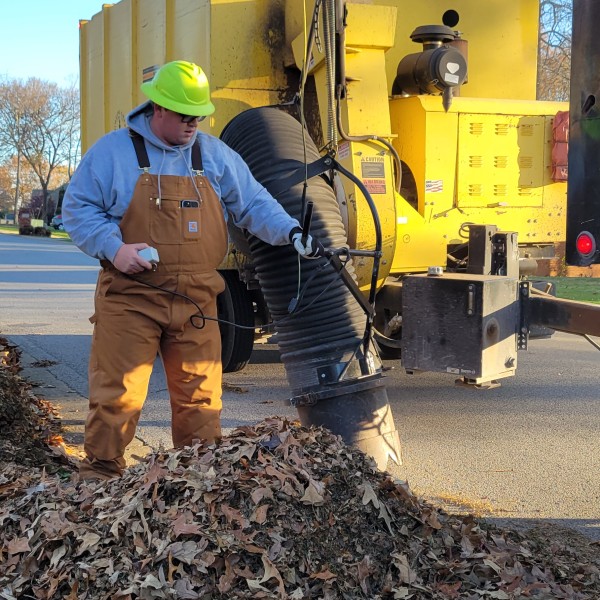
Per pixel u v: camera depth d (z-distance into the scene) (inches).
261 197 163.3
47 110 3159.5
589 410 267.9
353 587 120.0
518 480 201.9
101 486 136.8
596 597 131.8
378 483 138.1
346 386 188.1
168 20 298.8
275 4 267.3
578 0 158.1
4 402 208.8
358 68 239.5
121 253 145.0
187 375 159.6
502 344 195.5
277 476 126.9
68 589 115.4
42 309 514.6
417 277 202.7
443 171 269.0
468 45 303.0
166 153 150.5
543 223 284.5
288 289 193.2
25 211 2018.9
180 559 113.7
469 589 126.1
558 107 284.5
